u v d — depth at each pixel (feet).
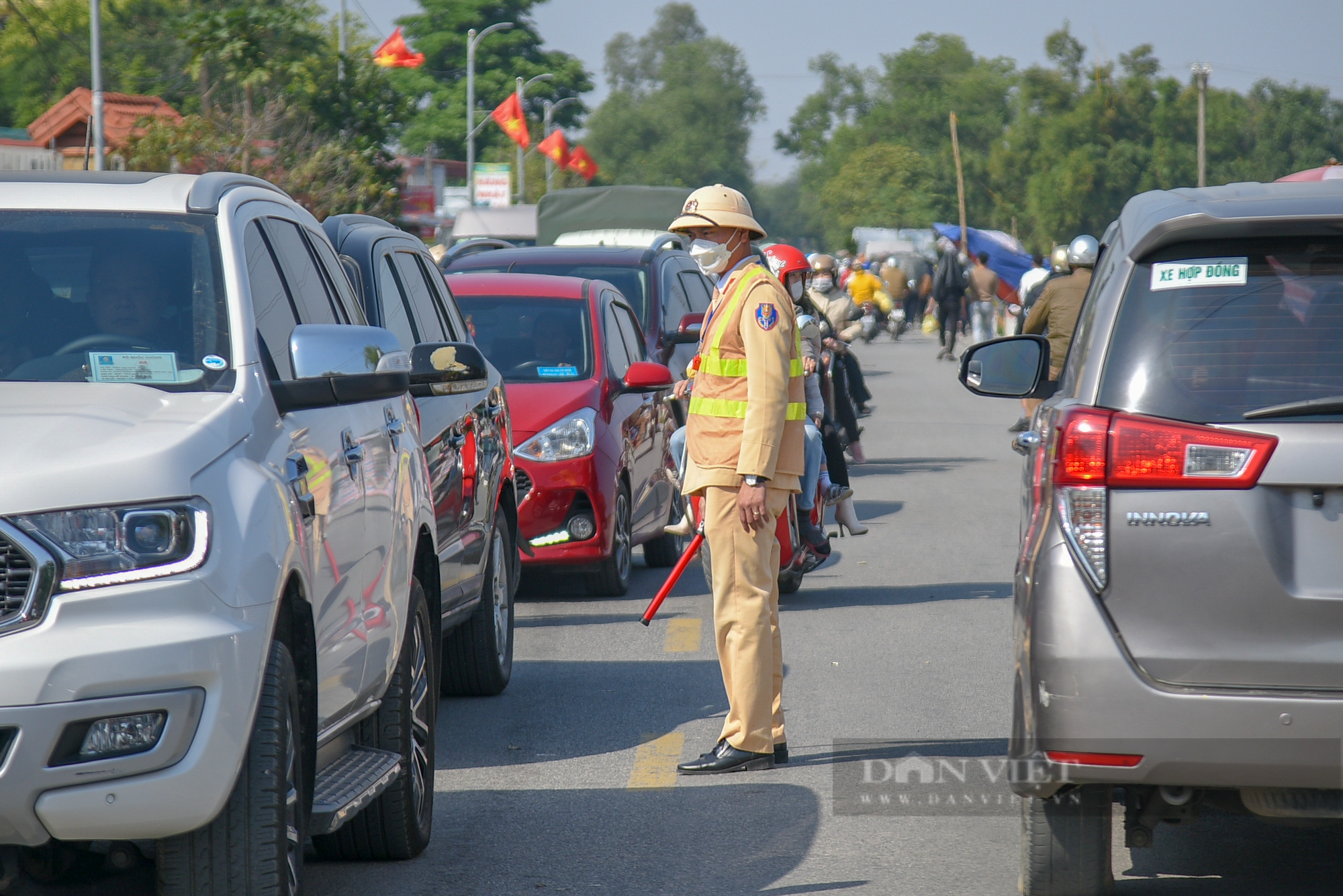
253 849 34.35
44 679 31.73
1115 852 48.32
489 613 70.08
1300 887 45.03
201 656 32.89
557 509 92.68
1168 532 37.22
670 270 130.00
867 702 68.28
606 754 61.62
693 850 49.57
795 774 57.93
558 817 53.42
